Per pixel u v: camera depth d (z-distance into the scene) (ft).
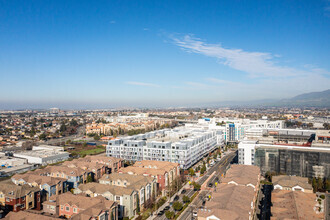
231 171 555.28
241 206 363.56
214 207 360.48
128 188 437.17
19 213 337.72
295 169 610.65
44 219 324.60
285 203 404.98
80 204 378.32
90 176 551.18
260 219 413.18
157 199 504.43
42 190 460.96
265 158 643.04
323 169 580.71
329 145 645.51
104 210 361.30
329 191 536.42
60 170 545.44
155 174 542.16
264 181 600.80
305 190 471.21
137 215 435.53
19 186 426.92
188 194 533.55
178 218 419.54
